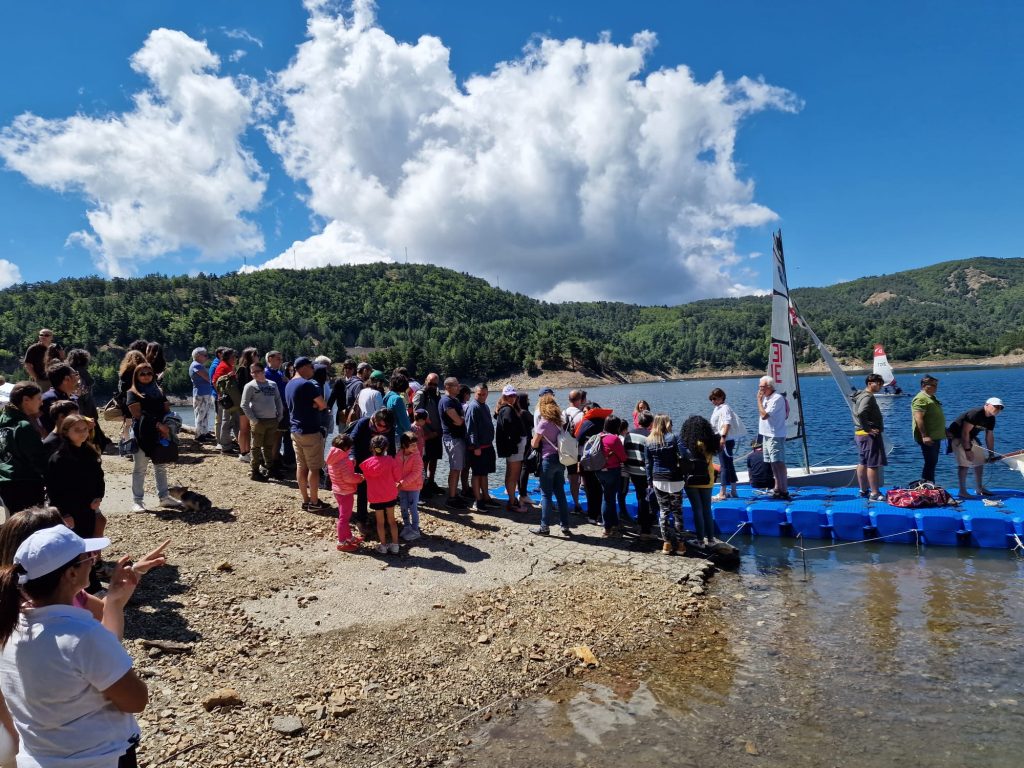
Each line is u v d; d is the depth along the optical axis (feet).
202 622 19.36
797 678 17.52
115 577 9.17
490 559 26.55
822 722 15.28
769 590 24.76
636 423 31.83
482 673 17.72
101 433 19.97
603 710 15.99
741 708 16.01
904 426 98.22
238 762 13.32
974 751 13.96
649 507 30.42
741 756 13.96
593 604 22.74
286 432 37.88
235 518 28.89
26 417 18.79
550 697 16.67
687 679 17.61
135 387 28.04
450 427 33.96
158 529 26.91
